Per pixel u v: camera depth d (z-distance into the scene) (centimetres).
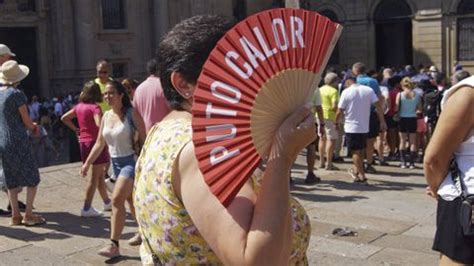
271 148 179
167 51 207
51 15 3281
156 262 204
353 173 1144
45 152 1869
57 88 3284
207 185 179
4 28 3198
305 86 179
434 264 665
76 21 3234
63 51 3256
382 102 1241
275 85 175
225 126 174
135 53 3506
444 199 349
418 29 3716
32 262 689
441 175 351
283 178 177
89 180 866
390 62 3928
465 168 343
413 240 756
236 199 176
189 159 188
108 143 705
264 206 173
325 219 862
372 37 3869
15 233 797
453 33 3625
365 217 873
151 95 665
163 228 195
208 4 3672
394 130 1408
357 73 1232
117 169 704
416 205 947
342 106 1132
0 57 869
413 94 1312
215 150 175
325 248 726
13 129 809
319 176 1193
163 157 196
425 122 1341
